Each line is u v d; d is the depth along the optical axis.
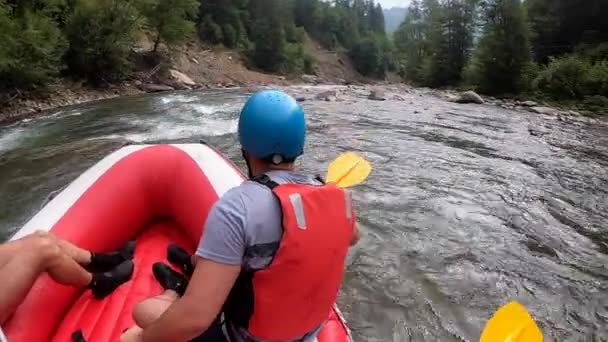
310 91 21.28
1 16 13.91
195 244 3.44
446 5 36.47
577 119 16.23
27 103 14.48
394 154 9.08
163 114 13.29
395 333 3.89
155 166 3.52
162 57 25.02
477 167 8.56
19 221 5.75
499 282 4.71
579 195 7.39
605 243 5.72
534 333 1.94
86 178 3.40
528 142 11.24
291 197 1.61
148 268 3.07
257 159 1.72
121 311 2.68
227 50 40.56
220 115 13.11
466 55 35.78
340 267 1.78
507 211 6.49
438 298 4.38
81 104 15.80
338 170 2.49
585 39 29.89
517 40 25.64
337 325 2.75
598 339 3.99
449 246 5.35
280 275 1.61
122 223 3.30
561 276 4.90
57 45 16.69
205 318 1.54
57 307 2.54
